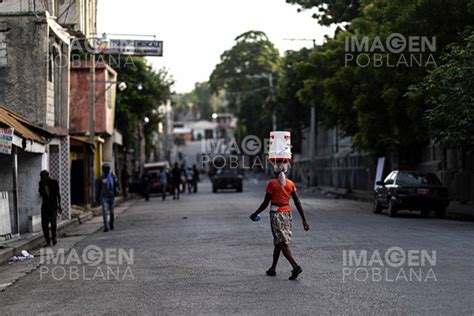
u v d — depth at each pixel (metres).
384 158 55.81
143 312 13.52
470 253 20.28
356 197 59.81
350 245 22.73
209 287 15.99
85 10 42.06
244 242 24.94
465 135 32.06
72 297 15.52
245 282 16.48
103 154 63.78
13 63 34.12
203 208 46.78
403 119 43.78
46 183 26.64
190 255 21.94
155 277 17.78
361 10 47.56
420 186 35.88
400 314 12.63
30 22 34.12
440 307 13.12
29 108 34.12
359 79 44.69
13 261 22.41
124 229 32.91
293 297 14.45
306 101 53.94
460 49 31.94
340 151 87.69
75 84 57.69
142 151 89.38
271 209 17.06
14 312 14.10
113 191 32.97
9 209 27.25
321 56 50.28
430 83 33.06
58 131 35.75
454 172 48.41
